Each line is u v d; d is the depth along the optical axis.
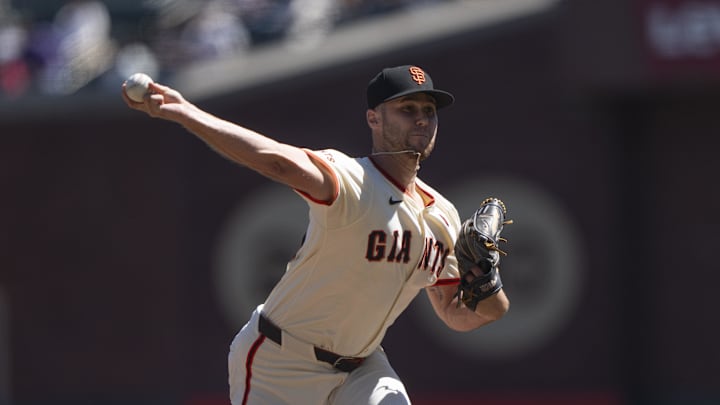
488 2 52.91
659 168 52.12
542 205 51.28
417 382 51.53
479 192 51.25
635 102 51.91
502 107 51.19
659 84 50.00
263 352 17.80
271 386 17.89
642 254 52.31
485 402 51.56
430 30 51.03
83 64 55.31
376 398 17.53
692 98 51.62
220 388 51.16
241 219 51.16
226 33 56.00
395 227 16.72
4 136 51.53
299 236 50.88
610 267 51.50
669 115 51.94
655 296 52.28
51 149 51.41
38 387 51.62
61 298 51.50
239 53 55.53
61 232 51.34
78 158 51.22
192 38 55.47
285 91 50.97
